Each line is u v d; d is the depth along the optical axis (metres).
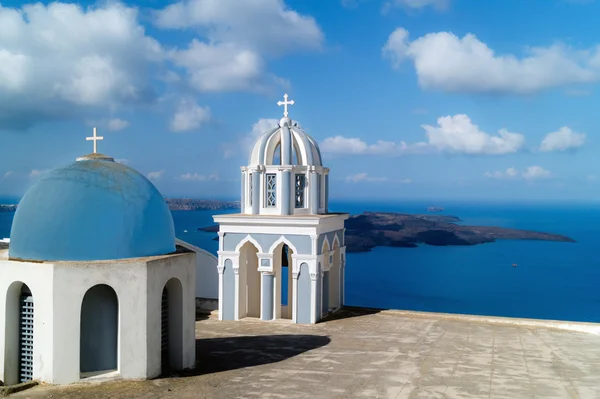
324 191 22.48
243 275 21.56
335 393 12.74
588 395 12.95
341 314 22.22
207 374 13.92
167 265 13.33
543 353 16.73
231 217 21.05
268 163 21.44
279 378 13.75
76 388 12.02
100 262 12.43
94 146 14.62
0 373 12.72
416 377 14.11
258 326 20.08
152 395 11.98
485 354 16.55
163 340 13.98
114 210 13.00
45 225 12.74
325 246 21.73
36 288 12.30
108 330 12.71
